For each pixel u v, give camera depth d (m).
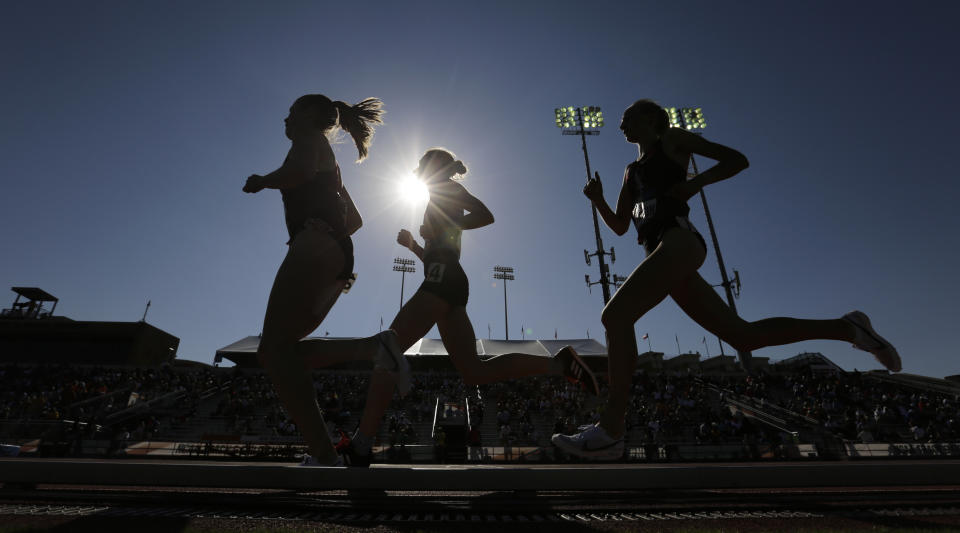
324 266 2.74
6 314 44.12
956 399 31.64
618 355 2.90
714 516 2.30
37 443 18.61
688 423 27.31
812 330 3.33
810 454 18.67
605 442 2.88
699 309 3.26
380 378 3.22
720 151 3.12
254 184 2.75
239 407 29.05
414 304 3.36
